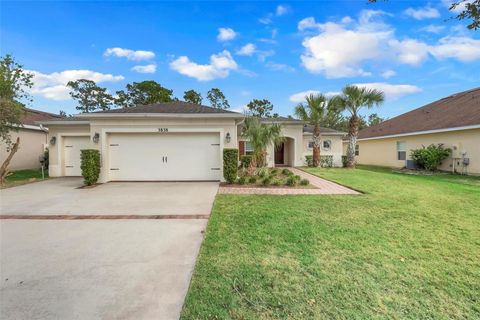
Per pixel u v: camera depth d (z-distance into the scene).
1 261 3.54
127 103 34.41
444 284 2.89
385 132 20.84
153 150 11.01
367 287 2.84
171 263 3.47
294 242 4.11
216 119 10.84
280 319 2.33
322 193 8.27
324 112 17.62
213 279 3.02
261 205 6.57
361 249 3.84
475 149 13.27
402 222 5.15
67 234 4.62
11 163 15.57
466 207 6.34
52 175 13.16
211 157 11.06
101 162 10.70
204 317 2.37
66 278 3.08
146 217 5.70
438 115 17.52
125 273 3.20
